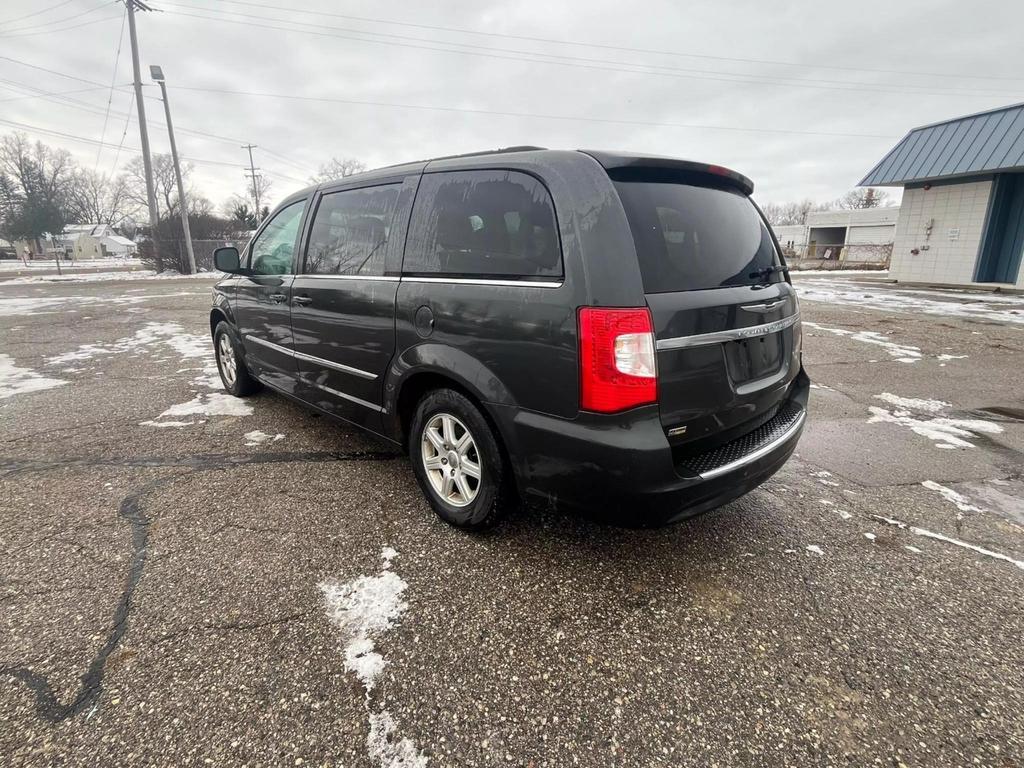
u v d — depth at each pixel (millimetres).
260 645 1914
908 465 3510
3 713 1622
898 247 16328
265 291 3875
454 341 2412
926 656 1908
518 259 2211
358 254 3035
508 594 2207
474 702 1700
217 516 2789
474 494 2588
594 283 1960
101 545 2516
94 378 5629
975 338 7770
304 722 1617
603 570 2369
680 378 2043
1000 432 4117
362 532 2654
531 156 2283
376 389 2934
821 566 2420
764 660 1884
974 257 14391
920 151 14852
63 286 19234
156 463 3443
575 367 1995
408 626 2021
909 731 1616
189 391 5121
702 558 2467
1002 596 2229
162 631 1972
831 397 5035
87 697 1686
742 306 2275
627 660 1877
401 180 2846
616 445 1954
